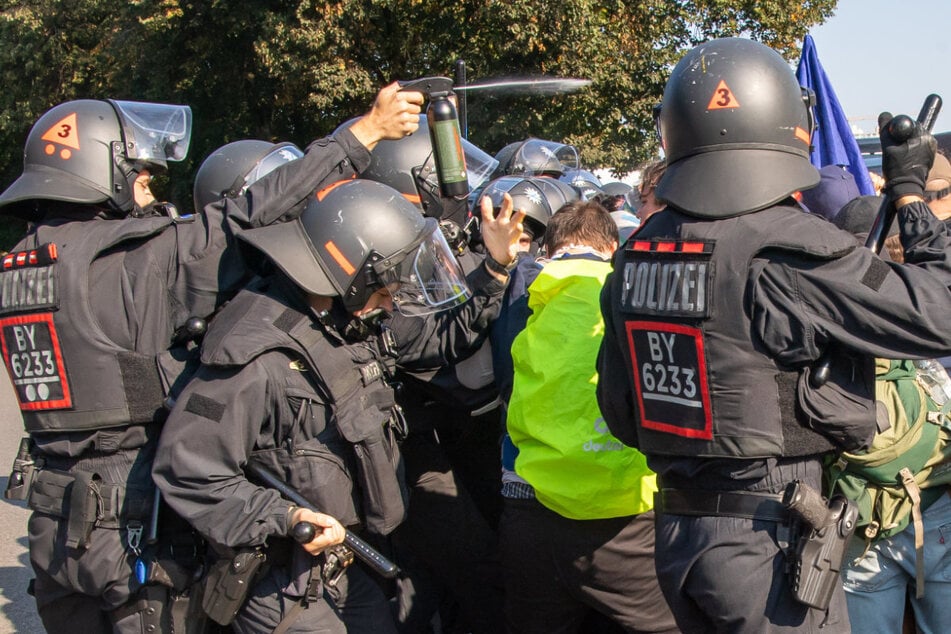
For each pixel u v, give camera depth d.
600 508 2.64
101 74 24.28
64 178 2.77
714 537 2.16
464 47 17.17
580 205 2.99
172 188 22.12
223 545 2.34
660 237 2.25
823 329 2.02
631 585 2.75
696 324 2.12
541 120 16.45
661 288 2.20
